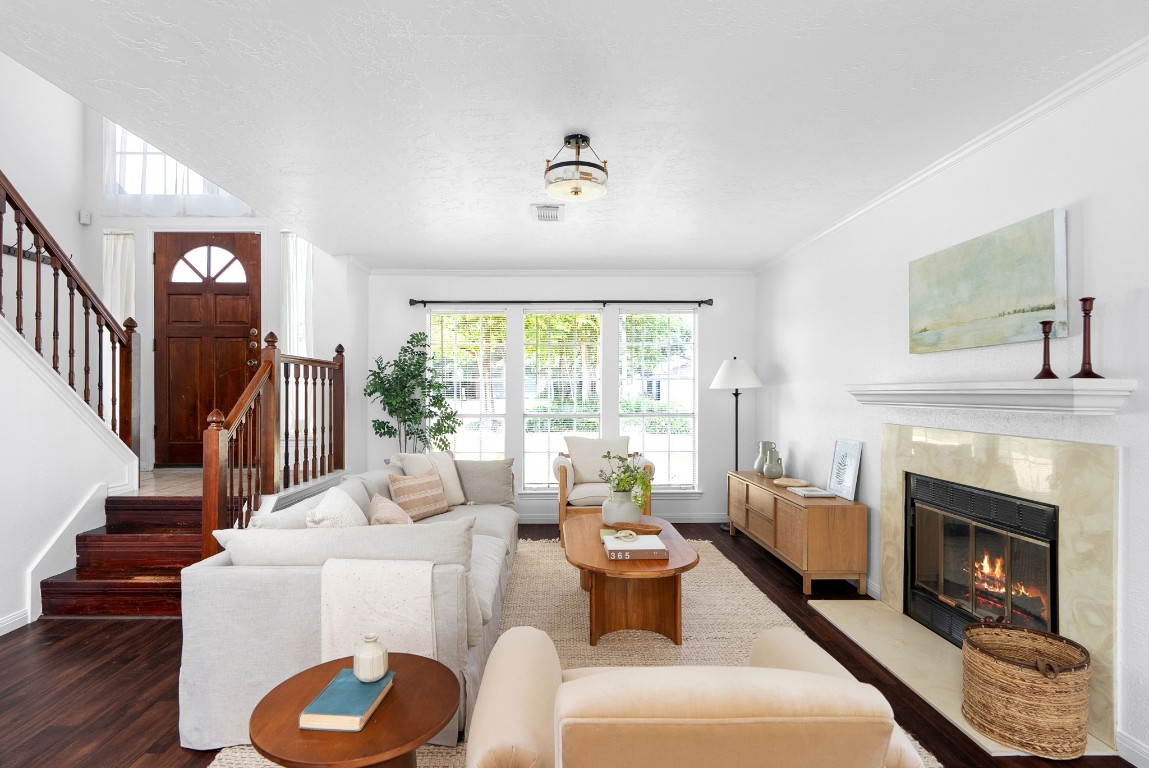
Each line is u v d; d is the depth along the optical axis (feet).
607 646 10.28
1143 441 6.91
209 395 18.71
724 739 3.09
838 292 14.20
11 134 16.07
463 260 18.21
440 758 7.01
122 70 7.06
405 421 18.49
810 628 11.08
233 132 8.83
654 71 7.16
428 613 6.93
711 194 11.94
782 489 14.74
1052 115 8.07
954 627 10.19
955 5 5.93
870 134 9.05
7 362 10.79
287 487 13.52
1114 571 7.21
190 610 7.18
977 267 9.39
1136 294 6.96
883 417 12.40
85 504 12.48
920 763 4.27
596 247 16.56
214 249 18.78
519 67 7.05
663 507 19.97
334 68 7.04
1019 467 8.68
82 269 18.26
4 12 5.90
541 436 19.95
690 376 20.11
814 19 6.14
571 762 3.12
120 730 7.63
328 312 17.75
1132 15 6.11
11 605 10.79
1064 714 7.05
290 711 5.08
